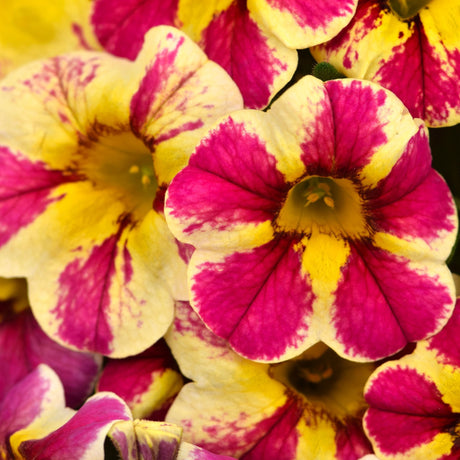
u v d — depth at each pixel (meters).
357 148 0.18
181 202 0.18
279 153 0.18
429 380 0.18
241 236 0.18
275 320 0.18
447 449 0.18
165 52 0.18
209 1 0.18
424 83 0.18
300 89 0.18
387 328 0.18
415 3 0.18
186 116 0.18
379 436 0.18
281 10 0.18
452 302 0.18
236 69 0.18
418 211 0.18
